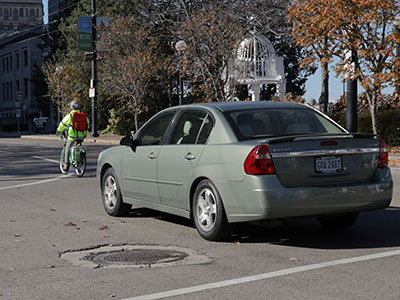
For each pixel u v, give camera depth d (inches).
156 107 1866.4
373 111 938.7
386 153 345.4
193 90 1371.8
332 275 266.1
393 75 860.0
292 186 319.3
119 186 430.3
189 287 251.0
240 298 234.2
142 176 400.8
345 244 333.1
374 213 434.0
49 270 284.8
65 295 243.4
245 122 346.0
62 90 2057.1
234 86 1266.0
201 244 338.3
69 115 722.2
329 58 896.3
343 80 900.0
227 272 274.5
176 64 1385.3
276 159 317.1
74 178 716.0
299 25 909.8
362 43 872.9
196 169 348.8
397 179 653.3
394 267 279.4
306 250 319.3
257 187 314.5
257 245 332.8
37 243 349.1
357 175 333.7
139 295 241.3
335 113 1147.3
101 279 266.5
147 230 383.2
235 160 325.1
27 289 253.0
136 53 1606.8
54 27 2481.5
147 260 301.9
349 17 851.4
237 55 1278.3
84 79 2070.6
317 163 324.5
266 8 1503.4
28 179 711.1
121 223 410.9
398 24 898.1
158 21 1825.8
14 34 4121.6
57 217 440.8
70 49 2154.3
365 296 234.1
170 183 372.8
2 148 1409.9
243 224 394.3
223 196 331.3
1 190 609.3
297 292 240.8
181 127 378.0
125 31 1612.9
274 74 1488.7
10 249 333.4
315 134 343.0
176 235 365.7
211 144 345.1
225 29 1259.8
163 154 379.9
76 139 725.3
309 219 413.1
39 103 2765.7
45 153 1193.4
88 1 2119.8
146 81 1664.6
